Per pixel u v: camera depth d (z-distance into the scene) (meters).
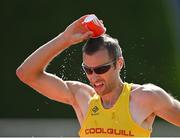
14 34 37.16
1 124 34.78
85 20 11.09
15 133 32.66
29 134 32.31
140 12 37.31
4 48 37.16
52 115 36.00
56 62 33.59
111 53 10.98
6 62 37.03
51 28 37.00
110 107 11.16
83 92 11.84
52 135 32.16
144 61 36.72
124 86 11.22
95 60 10.92
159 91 11.23
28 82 11.77
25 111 36.56
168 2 38.84
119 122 10.96
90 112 11.23
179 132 32.16
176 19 41.59
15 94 36.78
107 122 11.01
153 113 11.30
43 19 37.06
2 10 37.16
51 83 11.87
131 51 36.88
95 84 11.09
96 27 11.02
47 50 11.38
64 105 35.84
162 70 36.66
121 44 37.00
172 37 37.84
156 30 37.47
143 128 11.04
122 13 37.19
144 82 36.03
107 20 37.16
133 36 37.19
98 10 37.09
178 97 36.34
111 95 11.18
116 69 11.11
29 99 36.53
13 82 36.91
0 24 37.19
